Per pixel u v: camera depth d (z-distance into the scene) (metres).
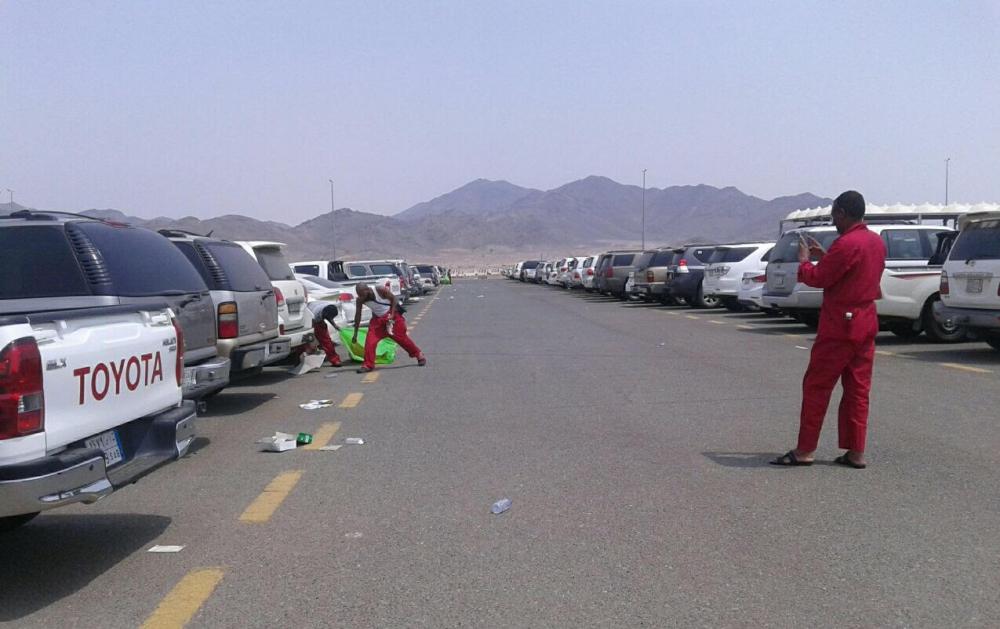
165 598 4.89
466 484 7.11
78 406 5.01
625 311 28.34
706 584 4.94
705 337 18.62
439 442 8.70
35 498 4.53
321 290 17.08
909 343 16.62
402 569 5.25
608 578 5.05
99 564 5.46
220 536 5.95
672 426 9.23
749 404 10.42
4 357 4.49
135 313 5.77
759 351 15.88
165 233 10.09
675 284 28.66
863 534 5.73
